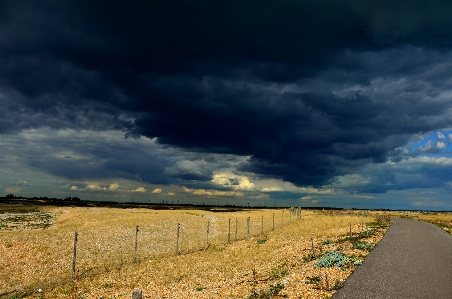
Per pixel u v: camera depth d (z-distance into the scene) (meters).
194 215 77.50
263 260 24.03
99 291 18.47
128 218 57.97
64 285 20.19
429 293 12.95
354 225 45.22
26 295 18.36
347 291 13.19
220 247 31.86
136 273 22.58
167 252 31.38
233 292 15.48
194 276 21.00
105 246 33.91
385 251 22.28
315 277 15.60
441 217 68.75
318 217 68.31
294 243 31.44
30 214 89.38
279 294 13.47
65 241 34.75
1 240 32.91
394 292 13.04
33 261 26.58
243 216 84.19
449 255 21.31
